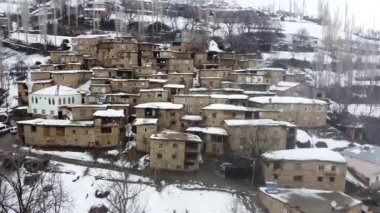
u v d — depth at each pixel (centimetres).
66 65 10844
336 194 5741
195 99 8731
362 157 7238
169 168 6900
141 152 7406
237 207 5734
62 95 8706
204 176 6769
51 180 5744
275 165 6481
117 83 9581
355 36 17912
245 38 14288
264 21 16188
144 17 15738
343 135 8862
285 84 10256
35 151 7369
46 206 4988
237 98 8694
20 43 13125
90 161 7106
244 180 6744
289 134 7644
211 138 7519
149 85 9675
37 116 8894
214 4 19350
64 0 16012
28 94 9400
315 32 16975
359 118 9881
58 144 7588
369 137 9112
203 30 14400
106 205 5756
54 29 13462
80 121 7894
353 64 12475
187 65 11038
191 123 8150
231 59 11550
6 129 8412
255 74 10300
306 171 6475
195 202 5975
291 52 14050
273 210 5488
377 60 13125
